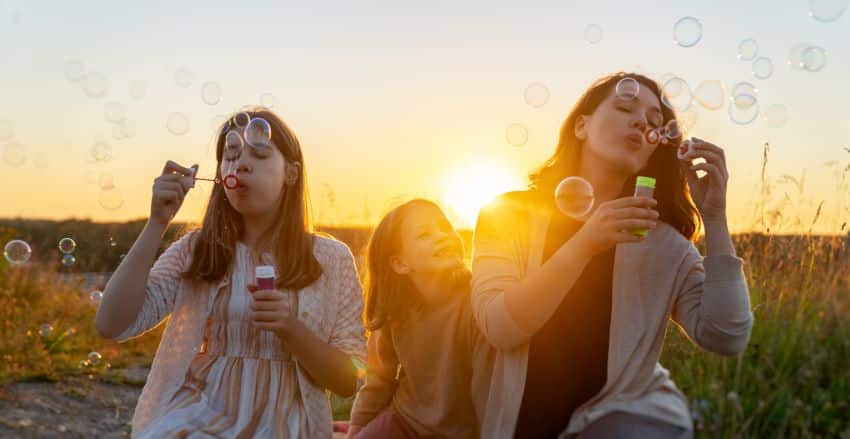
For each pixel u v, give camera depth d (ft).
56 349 15.03
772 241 11.54
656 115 6.39
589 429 5.83
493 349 6.64
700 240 9.52
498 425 6.23
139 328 6.63
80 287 21.83
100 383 13.28
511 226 6.55
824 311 11.09
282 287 6.90
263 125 6.73
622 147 6.28
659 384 6.13
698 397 9.95
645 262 6.26
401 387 7.35
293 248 7.01
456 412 6.91
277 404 6.59
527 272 6.39
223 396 6.53
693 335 6.22
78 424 10.87
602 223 5.49
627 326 6.09
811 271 11.35
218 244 6.86
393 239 7.12
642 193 5.61
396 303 7.11
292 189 7.12
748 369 10.30
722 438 9.38
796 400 9.78
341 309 7.27
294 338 6.45
